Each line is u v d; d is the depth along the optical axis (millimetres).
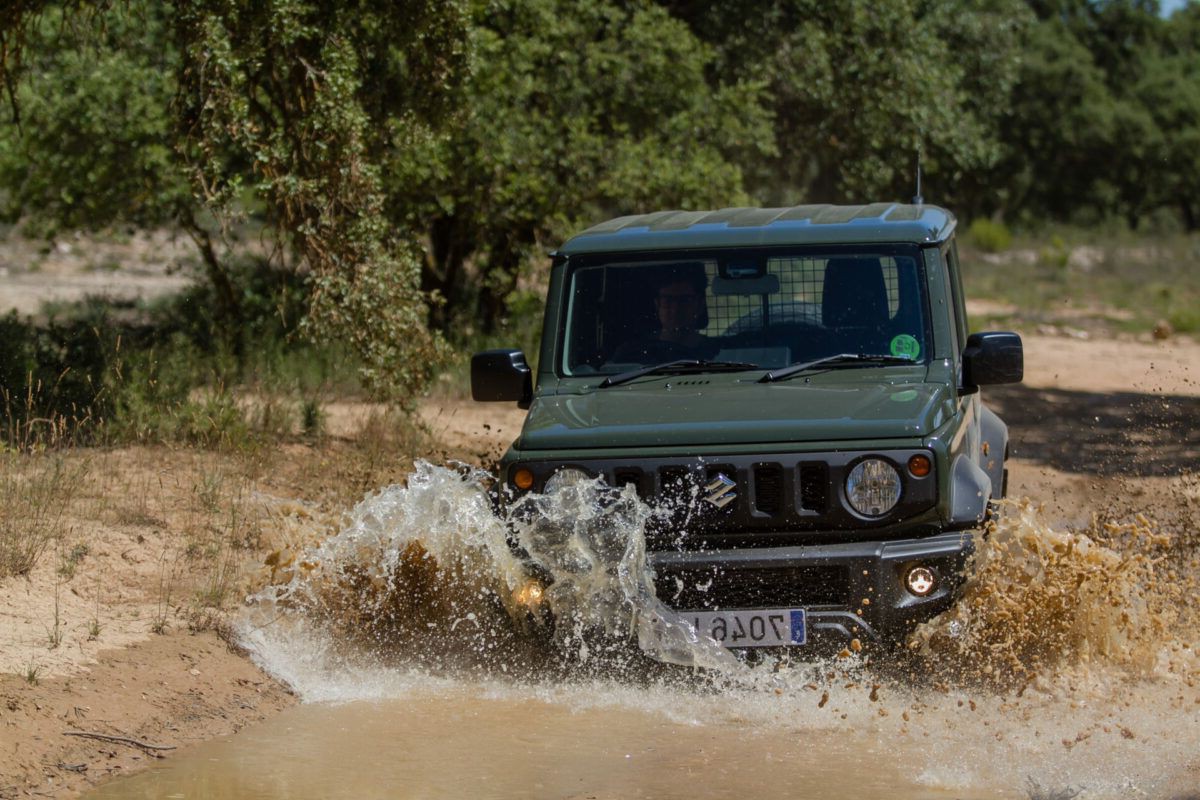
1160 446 12938
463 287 19328
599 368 6820
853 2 20234
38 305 23469
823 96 19922
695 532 5938
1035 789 4859
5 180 17875
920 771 5070
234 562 7602
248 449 10273
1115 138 54812
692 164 17016
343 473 9867
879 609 5754
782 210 7719
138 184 16984
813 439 5871
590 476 5945
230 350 15109
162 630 6523
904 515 5832
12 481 8469
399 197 16172
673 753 5324
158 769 5199
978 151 23047
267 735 5590
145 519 8195
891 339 6664
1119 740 5324
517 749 5398
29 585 6930
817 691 5871
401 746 5449
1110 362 20141
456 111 11992
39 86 16281
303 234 11031
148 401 10992
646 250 6969
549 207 17047
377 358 11156
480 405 14562
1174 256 41531
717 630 5805
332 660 6531
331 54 10656
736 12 20188
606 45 17641
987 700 5832
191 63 10414
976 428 7359
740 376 6598
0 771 4988
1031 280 34188
